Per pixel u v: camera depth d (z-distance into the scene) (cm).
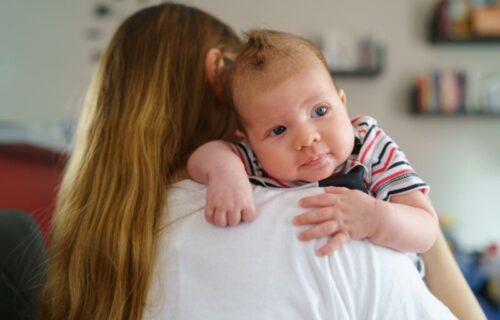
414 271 59
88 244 67
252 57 74
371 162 72
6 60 294
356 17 291
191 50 83
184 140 80
